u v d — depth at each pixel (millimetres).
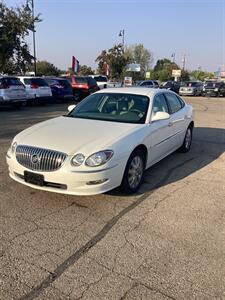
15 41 27109
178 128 7109
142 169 5449
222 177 6230
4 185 5312
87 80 23391
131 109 5859
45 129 5125
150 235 3955
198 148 8672
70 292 2945
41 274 3172
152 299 2896
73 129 5082
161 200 5008
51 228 4039
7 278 3098
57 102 21531
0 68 28094
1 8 26500
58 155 4430
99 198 4969
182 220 4371
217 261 3475
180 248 3695
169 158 7484
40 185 4547
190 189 5523
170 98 7066
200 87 38594
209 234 4027
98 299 2875
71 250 3584
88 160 4391
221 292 3018
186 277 3203
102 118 5727
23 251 3533
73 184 4395
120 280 3125
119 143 4746
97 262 3389
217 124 13516
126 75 48625
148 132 5469
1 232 3900
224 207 4840
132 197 5078
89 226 4121
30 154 4570
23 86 16156
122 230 4051
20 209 4508
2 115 13844
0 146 7953
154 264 3389
